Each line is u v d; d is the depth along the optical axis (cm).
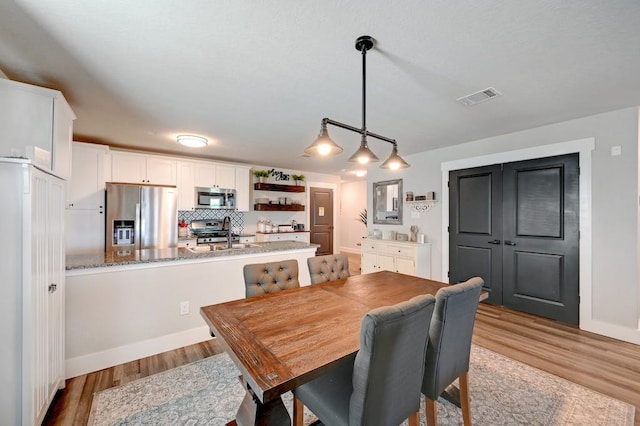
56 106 206
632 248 277
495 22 154
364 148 193
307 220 686
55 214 184
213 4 141
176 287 264
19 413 145
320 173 711
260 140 402
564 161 321
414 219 480
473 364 238
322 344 124
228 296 295
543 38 168
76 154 385
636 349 263
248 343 125
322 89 240
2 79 187
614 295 287
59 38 169
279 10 146
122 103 269
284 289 221
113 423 170
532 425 170
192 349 262
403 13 148
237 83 229
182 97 256
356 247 898
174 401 191
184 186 487
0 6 140
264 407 134
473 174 404
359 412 107
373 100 261
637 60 191
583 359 246
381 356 107
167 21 154
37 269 156
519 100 260
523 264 355
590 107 276
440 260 441
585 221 304
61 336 196
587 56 187
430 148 444
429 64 199
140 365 234
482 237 394
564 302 322
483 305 383
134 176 441
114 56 189
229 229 358
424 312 122
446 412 185
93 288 226
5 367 143
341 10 146
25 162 145
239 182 550
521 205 356
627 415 177
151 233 418
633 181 276
